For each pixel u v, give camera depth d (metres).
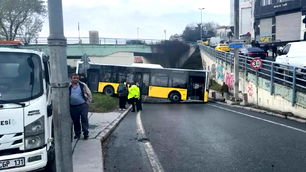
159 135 10.18
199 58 56.94
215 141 9.10
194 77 27.56
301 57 19.89
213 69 38.81
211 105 23.47
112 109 18.38
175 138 9.62
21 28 51.00
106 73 28.66
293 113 14.98
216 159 7.19
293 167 6.53
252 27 48.69
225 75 31.11
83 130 8.85
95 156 7.16
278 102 16.69
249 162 6.91
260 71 20.00
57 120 3.44
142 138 9.67
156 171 6.38
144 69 28.16
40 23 52.28
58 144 3.47
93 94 25.28
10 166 5.04
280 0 37.41
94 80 28.81
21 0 48.78
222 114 16.30
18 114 5.14
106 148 8.40
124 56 53.12
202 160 7.12
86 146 8.07
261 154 7.57
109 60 52.00
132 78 28.20
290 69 15.94
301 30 34.66
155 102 28.03
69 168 3.54
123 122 13.45
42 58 5.95
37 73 5.63
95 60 51.56
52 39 3.33
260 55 31.91
